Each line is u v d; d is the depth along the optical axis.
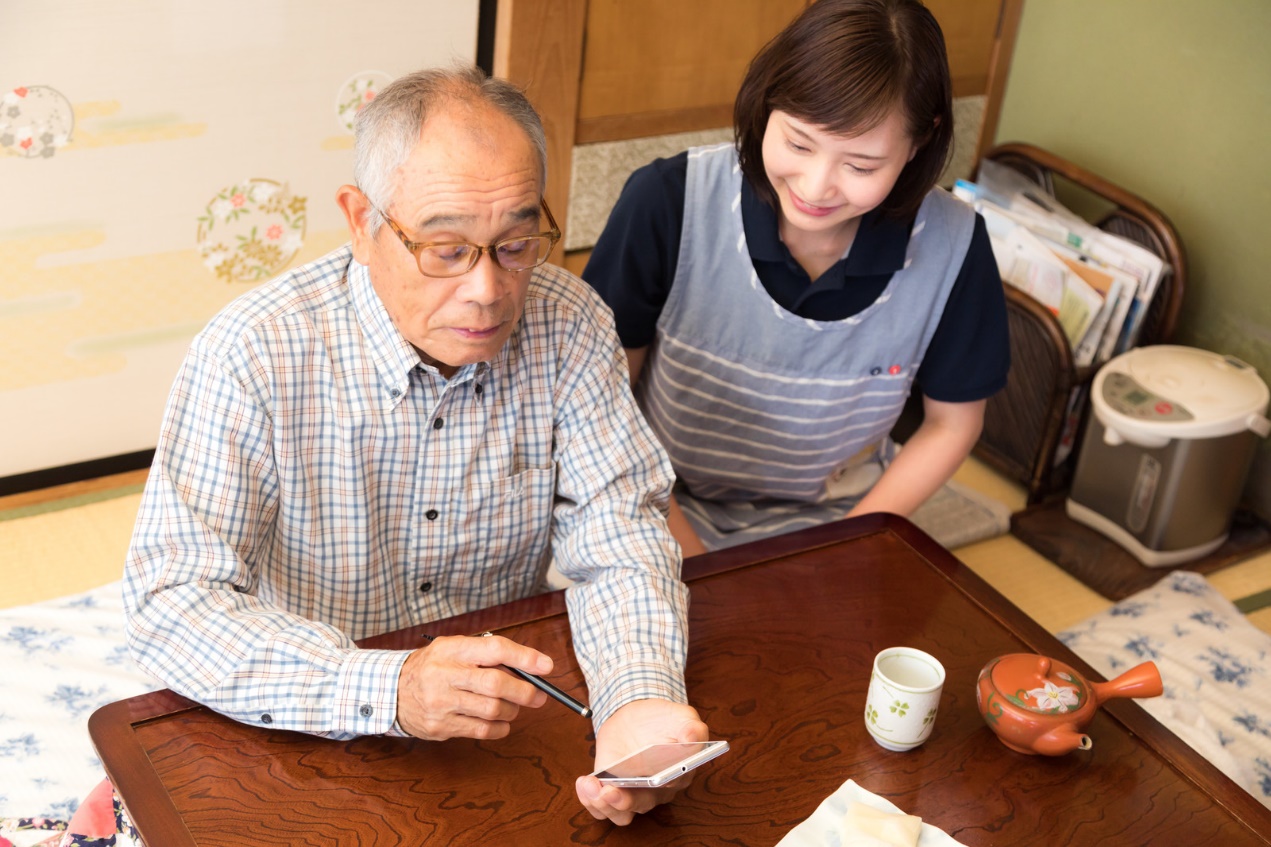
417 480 1.45
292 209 2.73
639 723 1.23
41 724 1.73
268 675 1.22
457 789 1.19
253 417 1.32
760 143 1.62
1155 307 2.89
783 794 1.22
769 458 2.03
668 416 1.98
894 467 2.00
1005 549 2.79
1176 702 2.02
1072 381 2.77
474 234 1.19
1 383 2.57
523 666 1.20
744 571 1.54
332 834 1.12
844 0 1.45
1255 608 2.62
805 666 1.39
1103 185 2.97
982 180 3.17
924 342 1.89
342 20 2.58
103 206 2.50
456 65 1.23
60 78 2.34
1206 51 2.83
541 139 1.25
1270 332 2.83
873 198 1.54
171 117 2.48
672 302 1.86
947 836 1.19
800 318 1.81
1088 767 1.30
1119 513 2.76
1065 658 1.44
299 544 1.43
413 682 1.19
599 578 1.43
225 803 1.14
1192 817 1.25
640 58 2.96
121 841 1.38
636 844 1.15
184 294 2.69
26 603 2.31
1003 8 3.29
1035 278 2.88
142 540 1.28
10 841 1.44
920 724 1.27
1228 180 2.85
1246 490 2.98
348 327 1.37
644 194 1.79
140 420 2.77
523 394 1.47
